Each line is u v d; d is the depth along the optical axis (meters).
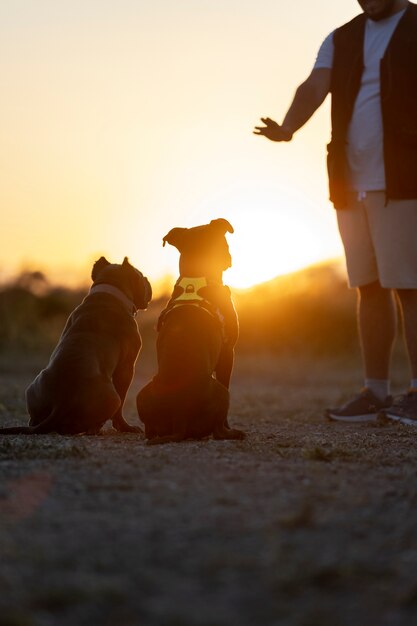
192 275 5.88
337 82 7.06
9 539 3.05
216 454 4.75
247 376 14.49
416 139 6.73
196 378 5.34
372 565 2.82
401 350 16.48
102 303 6.18
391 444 5.50
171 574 2.73
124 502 3.57
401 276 6.86
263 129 6.90
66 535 3.10
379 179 6.88
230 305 5.80
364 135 6.92
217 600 2.54
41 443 5.10
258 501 3.61
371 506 3.56
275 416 8.04
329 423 7.24
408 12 6.85
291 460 4.62
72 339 5.90
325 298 19.69
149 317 19.33
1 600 2.54
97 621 2.40
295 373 14.98
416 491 3.83
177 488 3.82
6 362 15.61
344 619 2.43
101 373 5.84
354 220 7.18
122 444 5.23
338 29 7.17
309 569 2.75
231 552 2.92
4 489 3.79
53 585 2.62
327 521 3.32
